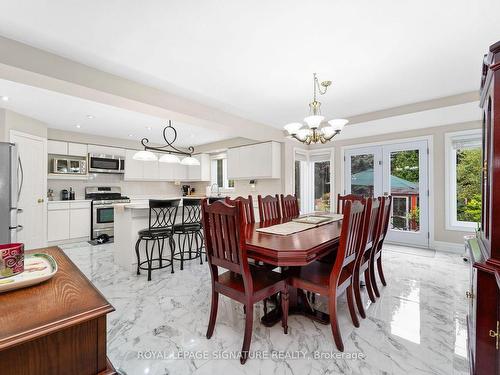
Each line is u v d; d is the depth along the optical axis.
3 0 1.54
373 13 1.69
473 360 1.28
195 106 3.30
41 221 4.24
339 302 2.40
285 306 1.86
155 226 3.30
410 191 4.40
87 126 4.63
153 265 3.49
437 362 1.56
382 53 2.19
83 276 0.95
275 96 3.16
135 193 6.27
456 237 3.96
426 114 3.48
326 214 3.45
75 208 4.92
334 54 2.21
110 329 1.93
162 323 2.02
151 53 2.17
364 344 1.74
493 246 1.11
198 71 2.50
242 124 4.02
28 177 3.95
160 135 5.41
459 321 2.02
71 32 1.87
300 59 2.29
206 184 6.86
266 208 3.10
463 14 1.70
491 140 1.12
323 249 1.79
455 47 2.10
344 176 5.15
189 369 1.52
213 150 6.30
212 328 1.82
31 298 0.76
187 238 3.90
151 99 2.83
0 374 0.56
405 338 1.80
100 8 1.62
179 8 1.63
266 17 1.73
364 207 1.97
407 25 1.82
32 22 1.75
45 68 2.10
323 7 1.64
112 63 2.33
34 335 0.58
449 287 2.67
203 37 1.95
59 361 0.64
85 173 5.20
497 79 1.08
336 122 2.49
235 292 1.68
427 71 2.52
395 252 4.02
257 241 1.82
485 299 1.16
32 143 4.04
